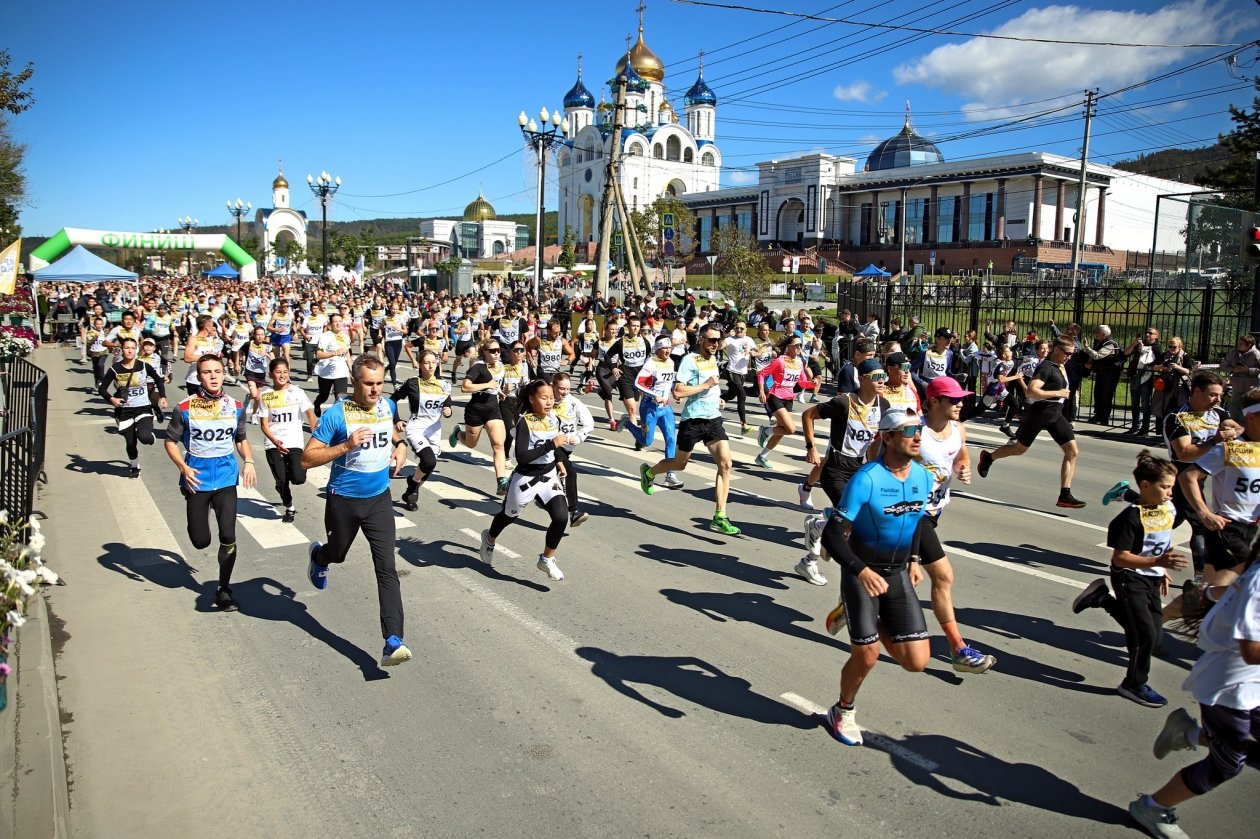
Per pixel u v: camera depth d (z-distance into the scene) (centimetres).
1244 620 361
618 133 3338
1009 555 820
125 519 920
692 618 650
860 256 7981
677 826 395
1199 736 383
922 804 415
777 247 8225
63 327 3366
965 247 7200
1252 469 582
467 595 696
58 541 838
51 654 573
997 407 1869
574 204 10206
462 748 462
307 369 2370
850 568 440
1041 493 1090
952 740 475
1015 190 7094
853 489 446
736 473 1183
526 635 616
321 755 455
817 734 480
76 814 403
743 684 540
